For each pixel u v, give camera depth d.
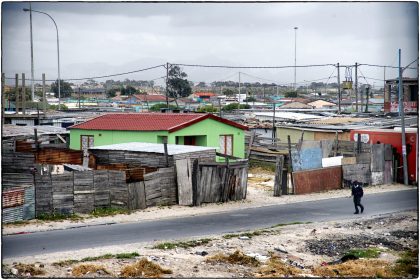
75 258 20.58
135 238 24.20
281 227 27.50
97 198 28.95
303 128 53.16
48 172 30.38
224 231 26.33
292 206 33.34
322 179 38.91
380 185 42.06
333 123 55.72
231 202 33.62
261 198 35.44
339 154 44.66
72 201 28.09
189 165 32.03
